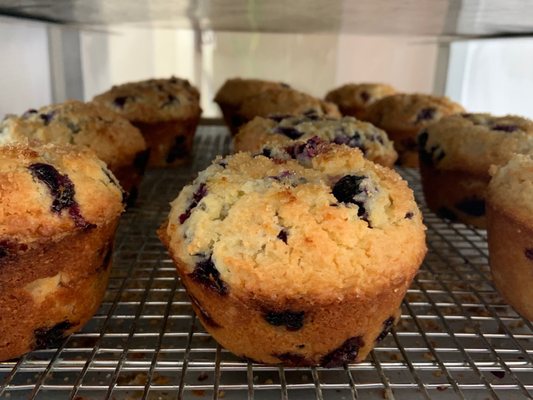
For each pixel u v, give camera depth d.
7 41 0.24
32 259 0.12
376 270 0.12
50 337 0.13
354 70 0.38
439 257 0.18
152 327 0.14
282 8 0.18
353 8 0.18
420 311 0.15
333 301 0.12
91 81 0.33
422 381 0.12
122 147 0.21
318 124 0.21
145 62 0.36
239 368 0.13
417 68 0.37
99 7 0.19
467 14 0.18
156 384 0.12
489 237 0.16
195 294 0.13
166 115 0.26
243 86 0.31
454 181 0.21
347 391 0.12
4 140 0.19
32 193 0.12
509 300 0.16
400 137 0.28
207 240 0.12
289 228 0.12
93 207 0.13
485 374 0.13
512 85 0.31
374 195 0.13
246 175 0.13
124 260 0.17
